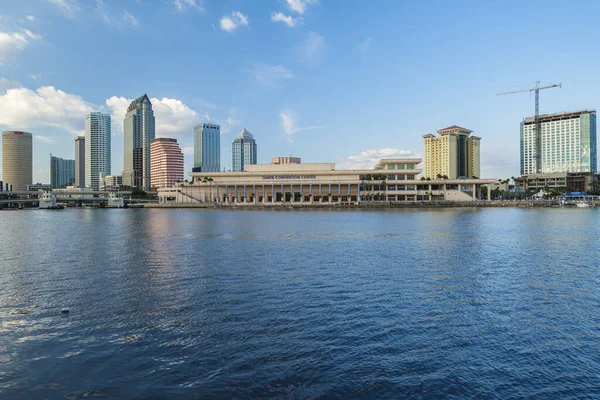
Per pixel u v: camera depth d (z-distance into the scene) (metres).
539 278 36.72
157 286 33.47
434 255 49.47
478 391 17.11
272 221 112.56
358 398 16.58
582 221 106.19
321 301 29.03
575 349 21.09
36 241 64.88
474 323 24.73
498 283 34.75
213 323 24.58
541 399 16.59
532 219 115.19
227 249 55.00
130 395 16.70
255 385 17.48
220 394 16.81
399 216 134.50
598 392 17.08
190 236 72.25
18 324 24.50
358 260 45.84
